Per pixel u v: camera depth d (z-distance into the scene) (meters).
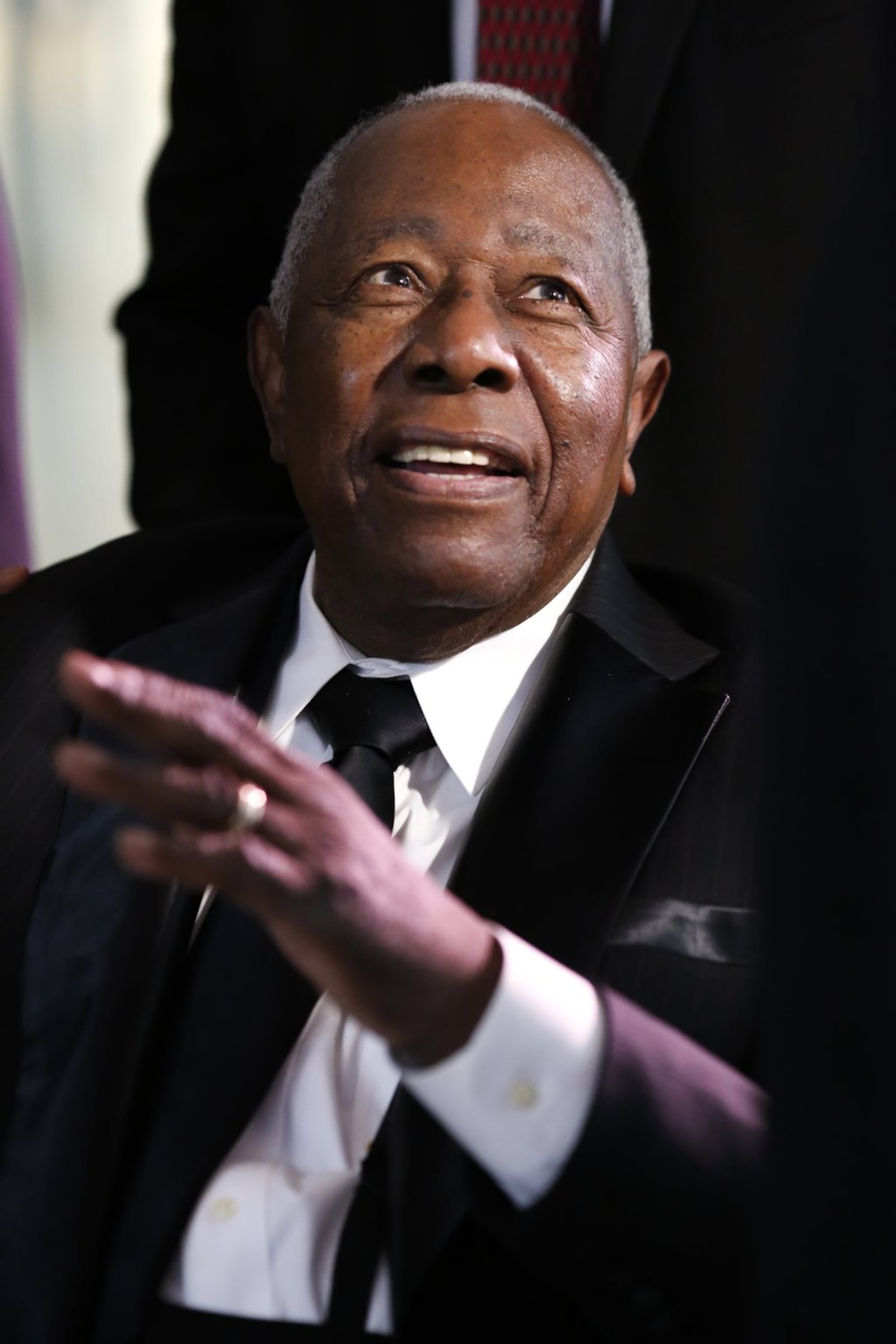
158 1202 1.74
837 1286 1.02
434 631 2.00
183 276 2.89
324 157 2.16
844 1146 1.01
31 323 5.70
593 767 1.90
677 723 1.91
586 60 2.69
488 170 1.99
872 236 0.99
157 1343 1.72
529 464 1.93
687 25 2.62
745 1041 1.81
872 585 0.99
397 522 1.92
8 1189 1.80
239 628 2.13
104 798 1.28
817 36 2.58
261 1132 1.81
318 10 2.77
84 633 2.26
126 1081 1.79
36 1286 1.73
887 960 0.99
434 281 1.96
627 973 1.78
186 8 2.93
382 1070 1.80
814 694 1.01
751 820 1.89
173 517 2.85
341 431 1.96
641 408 2.22
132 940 1.85
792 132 2.59
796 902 1.03
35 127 5.70
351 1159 1.78
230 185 2.90
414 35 2.69
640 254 2.13
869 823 0.99
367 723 1.97
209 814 1.29
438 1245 1.59
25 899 2.04
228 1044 1.80
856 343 0.99
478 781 1.96
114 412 5.70
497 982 1.47
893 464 0.98
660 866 1.85
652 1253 1.48
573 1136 1.50
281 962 1.83
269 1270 1.75
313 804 1.33
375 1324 1.69
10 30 5.66
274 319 2.18
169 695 1.29
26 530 3.03
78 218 5.74
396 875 1.38
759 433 2.61
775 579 1.04
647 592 2.24
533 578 1.99
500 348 1.90
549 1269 1.49
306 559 2.19
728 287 2.62
